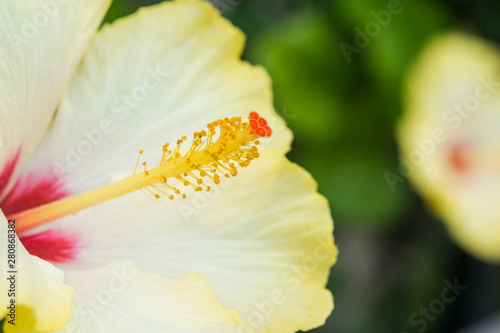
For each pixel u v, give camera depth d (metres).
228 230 0.35
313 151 0.48
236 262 0.35
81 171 0.36
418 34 0.49
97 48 0.36
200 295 0.33
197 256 0.35
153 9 0.37
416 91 0.48
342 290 0.57
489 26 0.52
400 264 0.58
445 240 0.57
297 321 0.35
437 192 0.47
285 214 0.35
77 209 0.34
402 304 0.58
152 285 0.34
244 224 0.35
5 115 0.33
